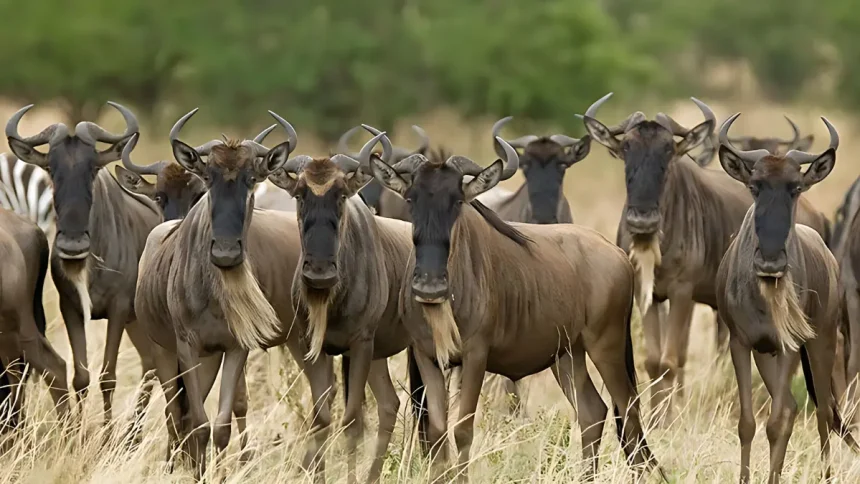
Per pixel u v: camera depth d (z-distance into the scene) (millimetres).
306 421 32562
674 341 40656
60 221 35250
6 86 135000
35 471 27750
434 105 139875
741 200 43531
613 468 29203
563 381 33188
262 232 32469
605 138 42188
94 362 39969
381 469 31453
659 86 159750
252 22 139000
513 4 139500
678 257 41219
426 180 29094
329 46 136125
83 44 134125
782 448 30734
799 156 32938
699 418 37000
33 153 36156
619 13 180375
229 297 29781
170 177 38281
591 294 32625
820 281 32406
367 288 31984
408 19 139625
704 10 190000
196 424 30875
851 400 34594
